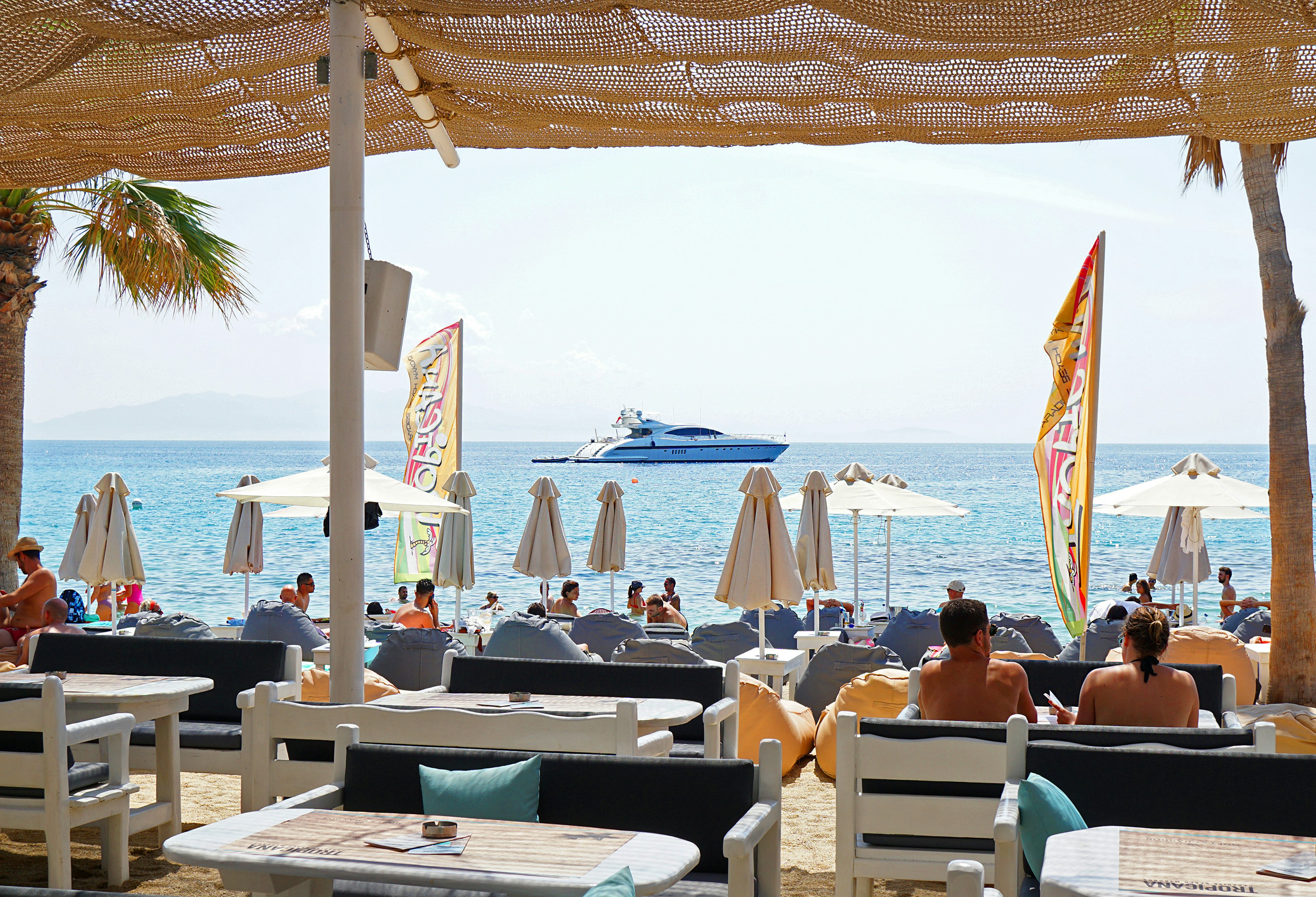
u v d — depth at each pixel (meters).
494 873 2.45
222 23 4.53
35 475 92.56
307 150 6.15
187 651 5.88
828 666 7.89
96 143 5.93
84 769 4.48
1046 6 4.00
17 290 10.33
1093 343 6.65
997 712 4.21
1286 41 4.27
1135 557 33.00
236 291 11.81
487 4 4.36
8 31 4.58
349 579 4.85
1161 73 4.75
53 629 8.29
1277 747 6.01
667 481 91.12
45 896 2.31
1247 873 2.38
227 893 4.43
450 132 6.02
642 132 5.87
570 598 12.36
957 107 5.23
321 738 4.48
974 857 3.83
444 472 15.48
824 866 4.86
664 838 2.73
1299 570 8.92
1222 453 187.75
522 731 4.14
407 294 5.26
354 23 4.77
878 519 49.34
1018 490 71.12
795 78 5.07
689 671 5.23
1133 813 3.19
